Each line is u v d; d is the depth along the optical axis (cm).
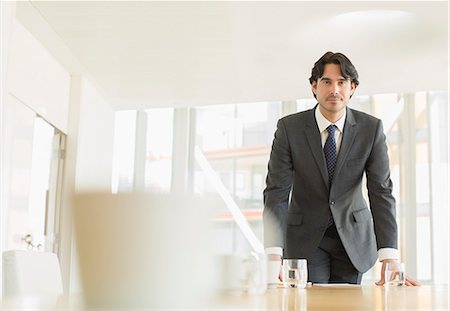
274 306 73
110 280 47
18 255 157
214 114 777
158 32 526
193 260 48
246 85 682
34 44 527
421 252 726
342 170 247
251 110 775
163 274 48
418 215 734
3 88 419
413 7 484
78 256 47
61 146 612
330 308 78
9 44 430
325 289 149
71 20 496
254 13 493
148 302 48
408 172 742
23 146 494
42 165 553
